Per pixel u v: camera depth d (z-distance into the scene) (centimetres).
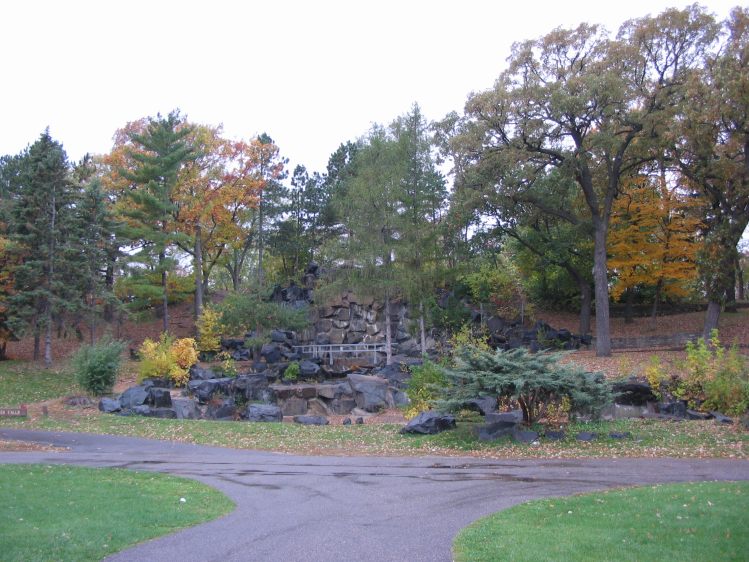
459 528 949
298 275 4684
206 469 1528
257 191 4562
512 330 3797
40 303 3606
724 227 3033
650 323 4081
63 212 3597
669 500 1059
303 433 2111
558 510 1031
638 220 3709
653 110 3117
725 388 2069
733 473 1347
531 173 3309
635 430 1869
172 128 4031
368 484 1324
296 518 1032
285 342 3797
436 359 3120
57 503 1105
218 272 6253
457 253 3562
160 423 2334
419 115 3488
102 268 4006
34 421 2414
